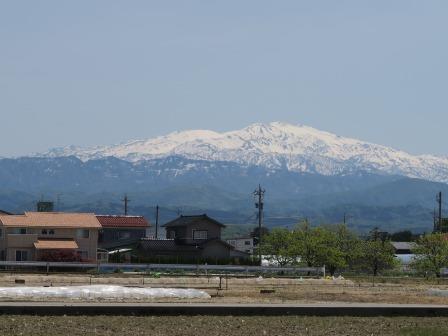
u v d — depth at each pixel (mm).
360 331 42812
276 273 112688
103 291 58500
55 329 40938
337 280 95750
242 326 43500
